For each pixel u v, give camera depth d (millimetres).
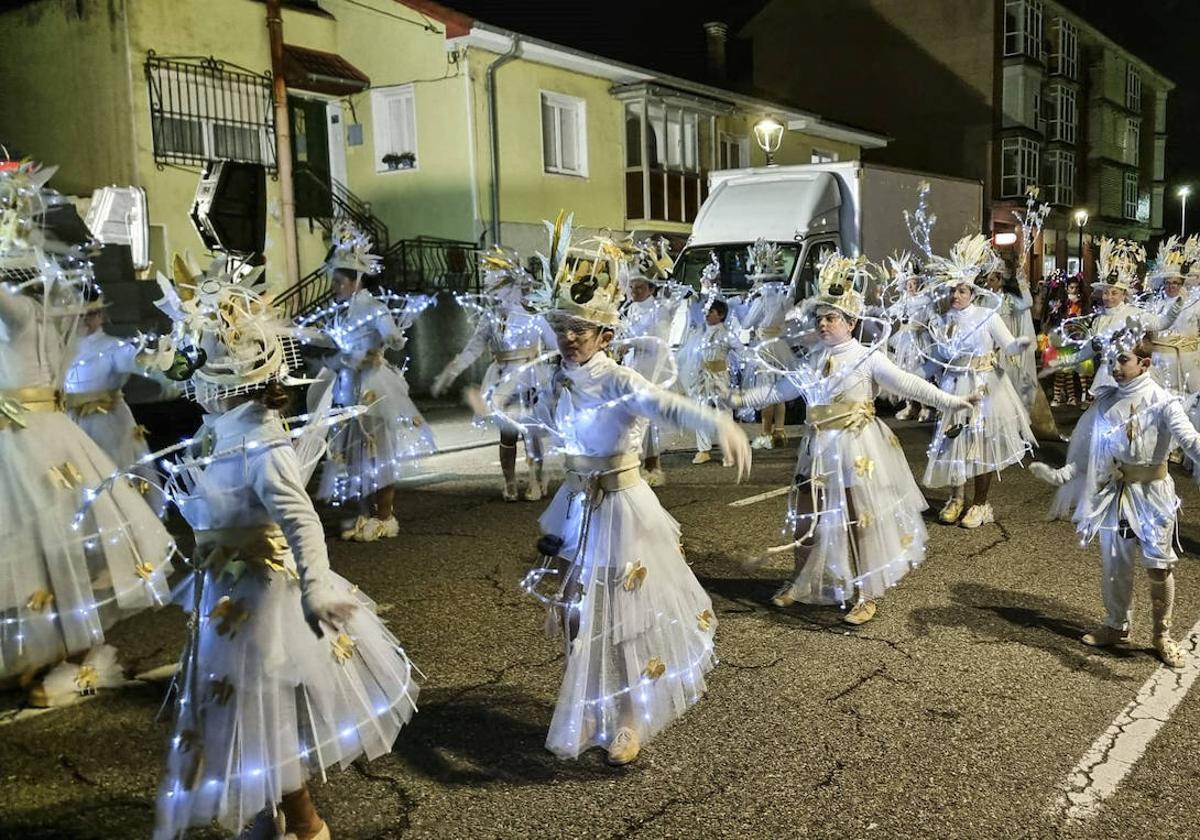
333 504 8430
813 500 5613
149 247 15461
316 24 18141
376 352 7488
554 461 10664
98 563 4637
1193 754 4008
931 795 3717
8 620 4367
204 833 3510
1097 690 4641
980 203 18438
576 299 3754
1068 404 14805
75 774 3936
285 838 3250
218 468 3150
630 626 3834
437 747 4148
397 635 5445
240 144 16734
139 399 9336
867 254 14719
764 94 25281
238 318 3172
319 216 18172
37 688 4543
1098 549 6957
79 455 4664
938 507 8266
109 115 15570
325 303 17281
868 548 5512
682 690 4004
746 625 5570
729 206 14852
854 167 14422
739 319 12711
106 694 4672
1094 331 7398
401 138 18422
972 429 7430
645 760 4023
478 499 8812
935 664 4965
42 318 4566
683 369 11070
